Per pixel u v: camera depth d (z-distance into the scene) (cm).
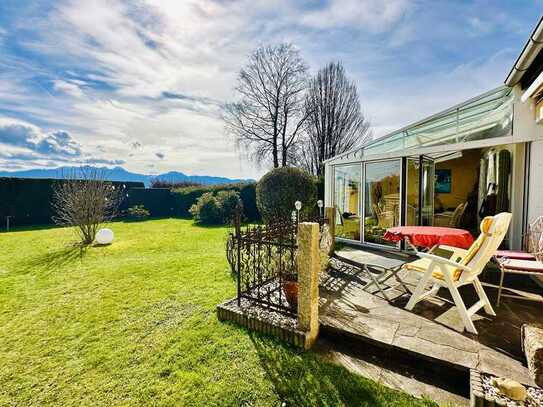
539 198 474
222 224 1300
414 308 346
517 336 280
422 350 256
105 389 241
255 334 312
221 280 492
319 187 1337
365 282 443
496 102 541
